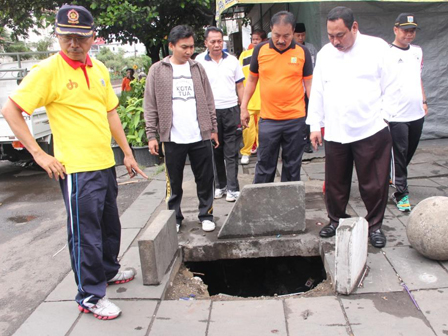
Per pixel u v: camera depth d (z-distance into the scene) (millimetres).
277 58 3947
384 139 3303
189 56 3656
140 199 5316
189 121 3707
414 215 3203
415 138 4223
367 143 3293
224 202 4863
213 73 4645
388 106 3287
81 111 2578
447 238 3002
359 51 3174
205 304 2904
